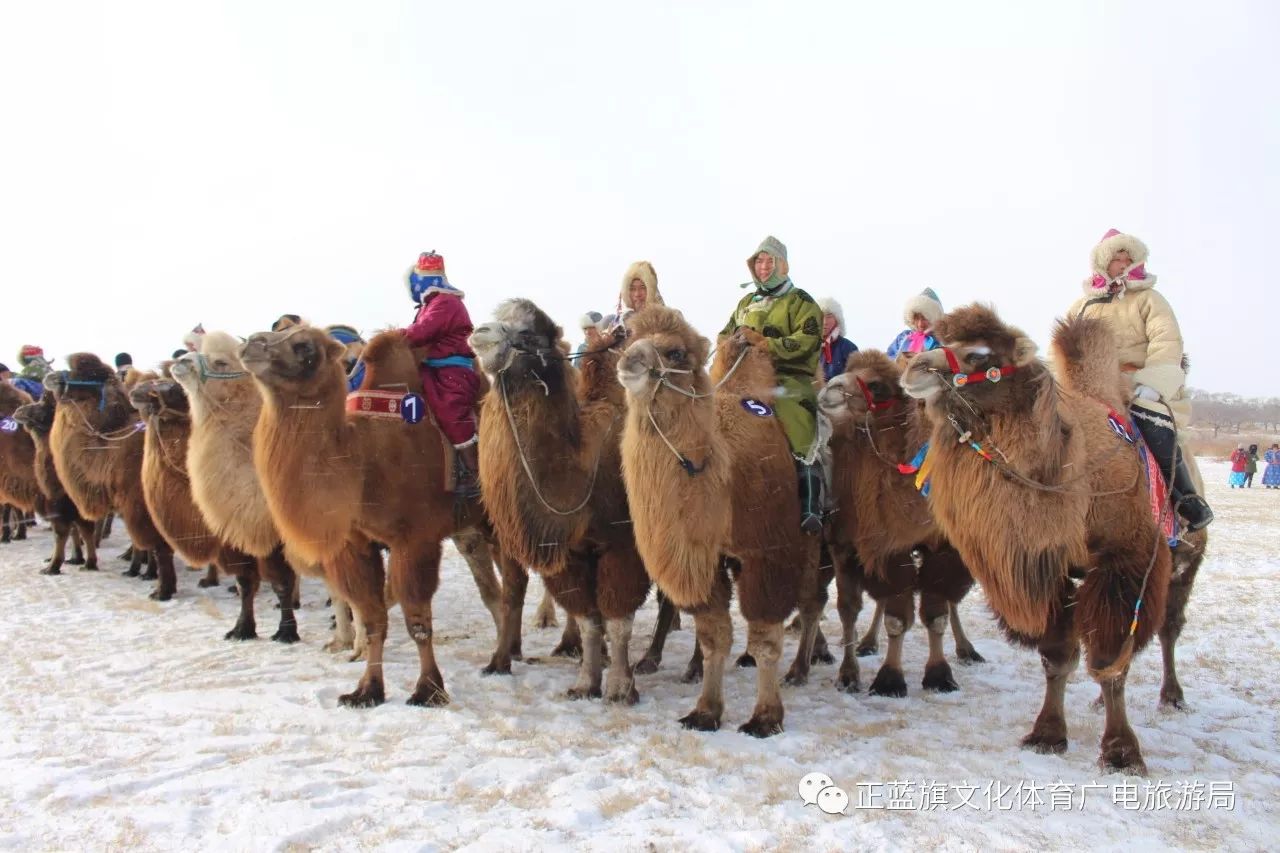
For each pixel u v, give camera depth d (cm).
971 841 390
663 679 669
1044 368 452
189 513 786
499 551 688
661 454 492
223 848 371
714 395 513
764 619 531
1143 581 462
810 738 516
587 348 638
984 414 459
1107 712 483
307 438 538
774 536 528
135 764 470
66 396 1002
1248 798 441
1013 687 647
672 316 515
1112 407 507
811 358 606
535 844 377
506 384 546
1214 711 589
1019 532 450
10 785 438
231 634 789
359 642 707
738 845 381
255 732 523
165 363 825
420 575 586
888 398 592
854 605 641
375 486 569
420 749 493
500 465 550
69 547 1391
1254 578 1139
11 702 581
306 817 397
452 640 793
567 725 543
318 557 557
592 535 576
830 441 615
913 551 629
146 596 997
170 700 584
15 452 1195
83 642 761
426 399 621
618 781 448
